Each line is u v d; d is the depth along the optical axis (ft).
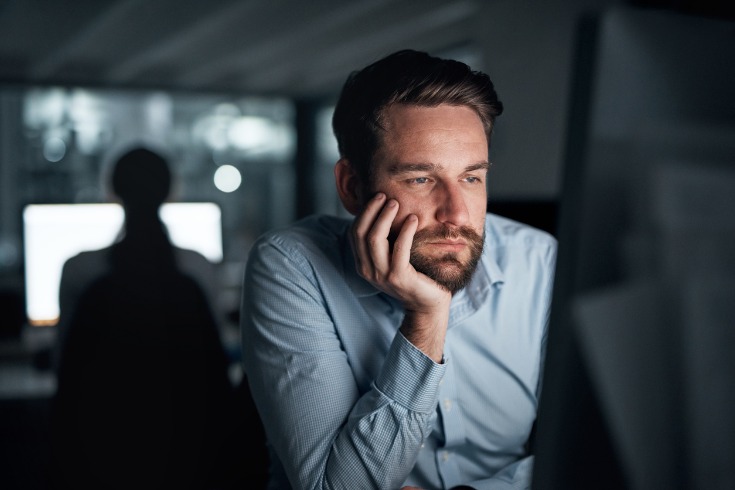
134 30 13.52
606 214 1.34
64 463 5.99
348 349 3.23
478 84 2.89
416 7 11.21
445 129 2.81
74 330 5.95
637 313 1.38
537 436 1.46
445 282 2.83
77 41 14.21
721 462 1.48
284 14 12.24
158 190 6.17
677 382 1.43
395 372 2.78
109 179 6.34
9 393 6.95
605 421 1.40
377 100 2.87
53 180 17.34
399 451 2.80
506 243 3.73
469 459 3.47
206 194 19.65
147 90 16.69
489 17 9.94
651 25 1.38
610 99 1.33
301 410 3.00
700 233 1.41
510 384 3.54
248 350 3.28
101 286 5.96
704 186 1.41
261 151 19.17
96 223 8.81
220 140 19.44
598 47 1.32
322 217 3.71
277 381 3.11
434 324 2.84
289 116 17.71
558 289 1.37
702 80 1.42
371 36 13.04
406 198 2.86
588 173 1.32
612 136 1.34
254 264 3.30
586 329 1.36
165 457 6.08
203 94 16.88
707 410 1.45
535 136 8.81
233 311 8.90
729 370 1.46
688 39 1.42
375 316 3.28
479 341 3.47
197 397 6.11
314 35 13.37
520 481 3.15
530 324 3.63
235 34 13.57
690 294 1.42
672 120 1.39
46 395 6.98
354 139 3.02
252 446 4.38
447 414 3.33
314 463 2.92
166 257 6.18
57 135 17.44
